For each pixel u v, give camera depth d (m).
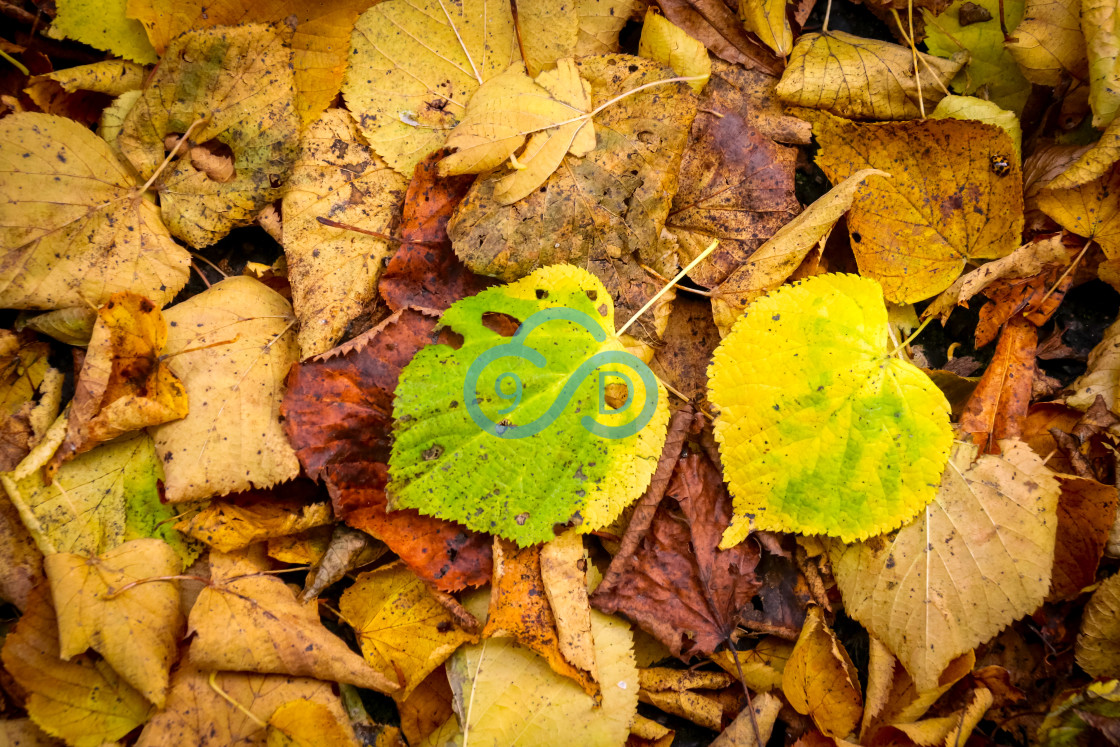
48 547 0.54
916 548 0.55
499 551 0.55
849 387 0.55
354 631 0.56
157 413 0.55
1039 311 0.57
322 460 0.55
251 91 0.56
